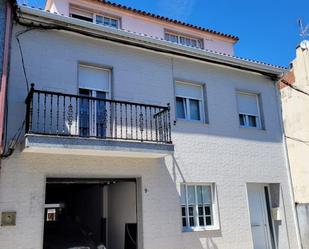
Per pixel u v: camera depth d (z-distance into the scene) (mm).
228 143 10062
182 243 8602
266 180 10500
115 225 9727
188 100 9945
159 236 8328
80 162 7750
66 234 7742
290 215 10703
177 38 13164
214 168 9594
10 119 7195
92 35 8547
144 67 9258
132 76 9008
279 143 11211
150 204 8398
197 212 9227
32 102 7113
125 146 7617
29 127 6805
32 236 6918
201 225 9195
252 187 10641
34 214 7027
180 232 8633
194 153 9359
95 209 10766
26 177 7105
